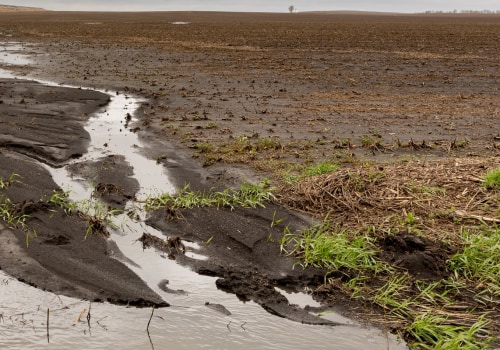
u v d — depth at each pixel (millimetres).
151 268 5172
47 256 5242
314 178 7160
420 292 4707
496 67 21203
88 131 10570
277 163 8328
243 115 12203
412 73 19688
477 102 14180
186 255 5434
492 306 4500
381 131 10656
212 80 17938
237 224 6035
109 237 5801
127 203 6785
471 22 84688
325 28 57469
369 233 5703
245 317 4355
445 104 13875
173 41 35906
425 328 4078
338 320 4344
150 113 12445
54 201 6543
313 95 15156
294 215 6316
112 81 17578
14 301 4480
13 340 3955
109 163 8367
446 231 5656
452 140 9852
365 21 90625
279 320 4328
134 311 4395
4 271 4957
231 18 103312
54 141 9477
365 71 20266
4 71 19953
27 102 13164
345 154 8898
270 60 24031
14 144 9164
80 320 4227
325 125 11227
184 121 11547
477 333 4121
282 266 5188
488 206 6113
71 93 14633
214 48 30344
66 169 8141
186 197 6750
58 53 27266
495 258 5086
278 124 11297
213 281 4957
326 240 5363
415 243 5359
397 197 6438
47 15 118250
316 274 5039
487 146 9445
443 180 6781
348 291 4750
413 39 37750
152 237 5738
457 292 4688
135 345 3936
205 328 4180
